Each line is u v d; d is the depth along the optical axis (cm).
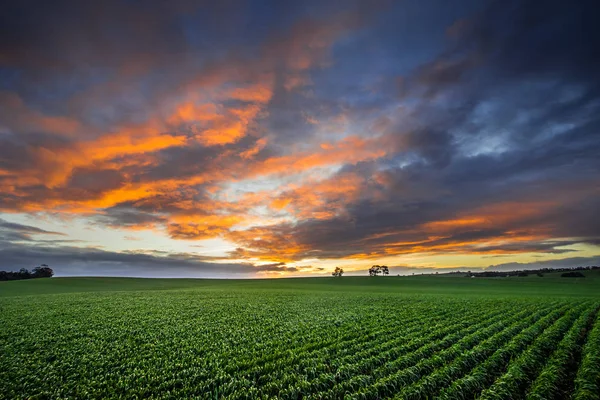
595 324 3008
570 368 1848
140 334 2995
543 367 1808
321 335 2831
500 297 6950
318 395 1476
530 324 3145
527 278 16488
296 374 1780
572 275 17675
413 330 2931
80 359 2212
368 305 5322
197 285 13125
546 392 1436
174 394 1584
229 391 1600
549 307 4681
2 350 2486
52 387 1708
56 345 2622
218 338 2795
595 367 1703
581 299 6259
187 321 3722
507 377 1562
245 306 5288
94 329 3284
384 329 3034
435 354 2056
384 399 1448
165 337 2869
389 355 2050
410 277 17388
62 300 6362
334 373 1808
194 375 1802
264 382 1730
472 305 5169
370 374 1759
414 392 1456
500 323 3011
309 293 8262
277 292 8625
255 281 16238
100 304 5638
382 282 14812
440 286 12500
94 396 1611
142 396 1602
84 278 14325
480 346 2138
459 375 1714
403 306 5119
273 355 2181
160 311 4669
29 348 2539
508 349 2070
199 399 1520
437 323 3312
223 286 12425
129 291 9125
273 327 3269
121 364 2111
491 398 1389
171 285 13012
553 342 2339
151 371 1922
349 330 3027
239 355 2256
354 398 1420
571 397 1455
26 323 3672
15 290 9700
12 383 1766
